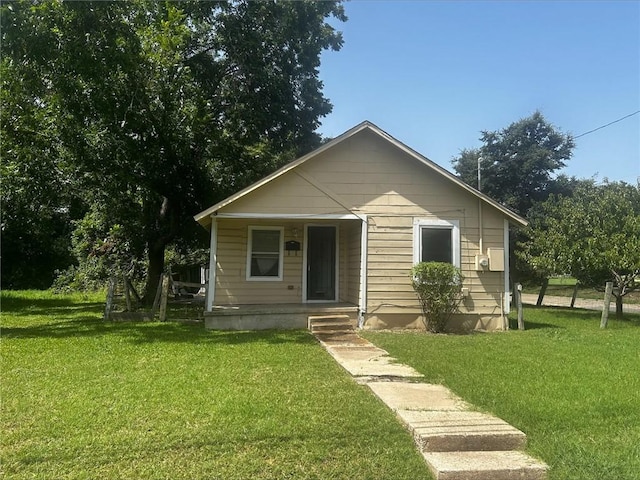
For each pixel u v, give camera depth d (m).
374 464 4.24
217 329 11.40
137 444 4.43
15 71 12.20
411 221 12.09
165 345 9.14
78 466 4.06
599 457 4.44
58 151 15.28
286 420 5.04
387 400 5.75
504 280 12.20
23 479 3.85
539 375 7.09
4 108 12.90
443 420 5.01
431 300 11.46
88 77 12.84
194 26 17.66
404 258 12.01
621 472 4.19
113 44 12.88
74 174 16.14
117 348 8.83
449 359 8.12
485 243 12.22
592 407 5.63
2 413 5.21
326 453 4.39
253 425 4.88
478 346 9.45
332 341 9.76
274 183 11.91
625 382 6.78
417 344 9.58
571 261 14.92
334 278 13.66
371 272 11.92
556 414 5.40
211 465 4.11
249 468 4.08
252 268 13.30
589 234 15.22
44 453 4.25
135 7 14.85
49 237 30.09
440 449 4.53
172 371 7.05
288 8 18.83
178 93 15.95
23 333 10.73
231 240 13.18
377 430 4.86
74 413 5.21
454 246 12.12
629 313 17.53
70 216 22.14
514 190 30.86
